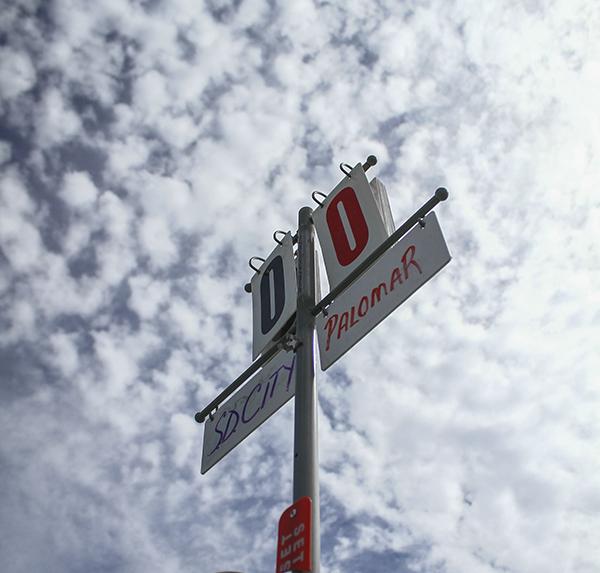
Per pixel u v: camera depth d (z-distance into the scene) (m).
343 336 4.20
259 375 4.69
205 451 4.80
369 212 4.59
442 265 3.88
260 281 5.38
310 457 3.70
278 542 3.25
